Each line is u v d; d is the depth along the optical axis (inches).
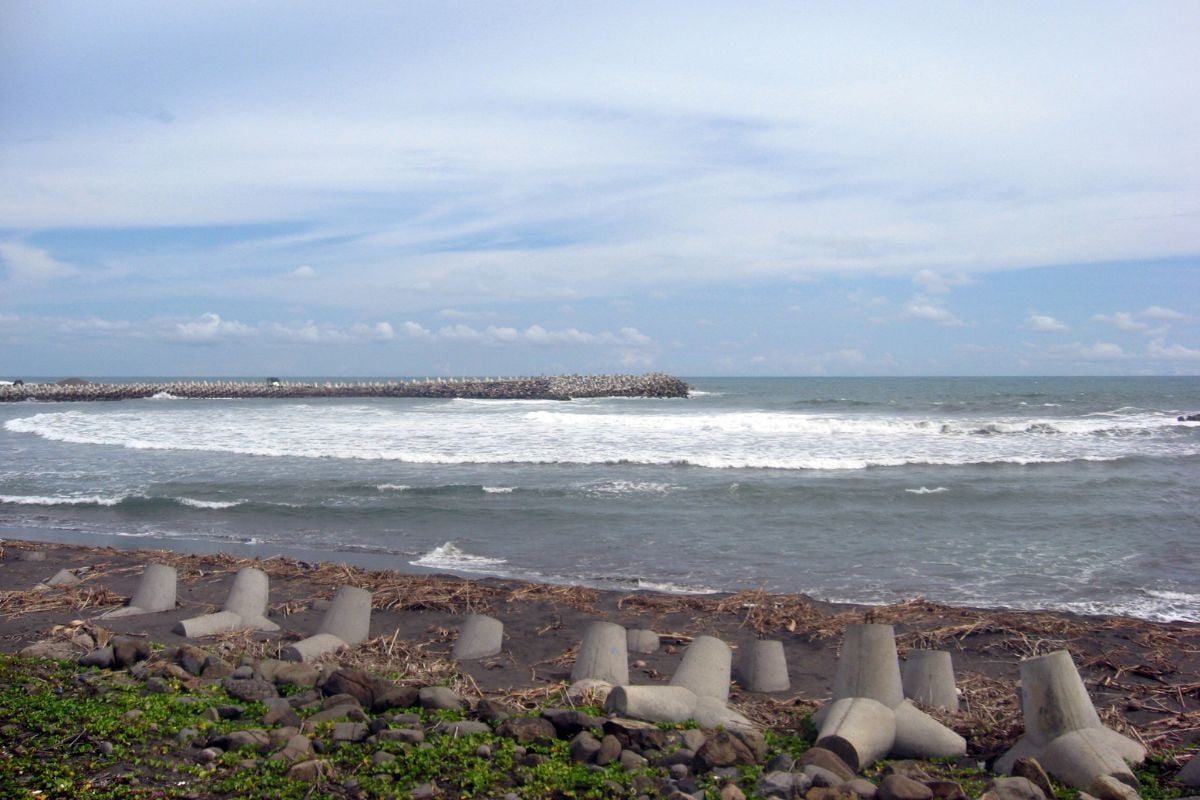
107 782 191.0
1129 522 619.5
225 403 2470.5
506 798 185.9
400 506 681.0
